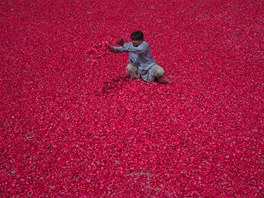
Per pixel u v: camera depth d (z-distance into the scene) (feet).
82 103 23.38
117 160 19.33
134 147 19.85
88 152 19.70
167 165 18.83
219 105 22.86
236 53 29.25
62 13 37.73
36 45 31.22
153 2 39.96
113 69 26.86
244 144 19.92
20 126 21.70
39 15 37.42
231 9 38.09
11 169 19.03
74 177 18.45
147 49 22.86
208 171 18.33
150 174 18.61
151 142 20.10
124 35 32.55
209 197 17.07
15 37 32.86
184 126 21.17
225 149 19.69
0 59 29.01
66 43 31.35
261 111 22.43
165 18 36.04
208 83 25.08
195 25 34.45
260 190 17.33
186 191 17.42
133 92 23.48
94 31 33.55
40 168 18.88
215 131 20.81
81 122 21.83
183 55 28.71
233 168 18.53
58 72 26.94
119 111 22.36
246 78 25.73
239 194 17.13
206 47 30.17
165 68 26.66
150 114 21.99
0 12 38.27
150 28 33.83
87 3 40.19
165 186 17.74
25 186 17.89
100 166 18.86
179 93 23.72
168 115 21.91
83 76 26.27
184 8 38.34
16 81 25.99
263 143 19.99
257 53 29.30
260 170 18.43
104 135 20.71
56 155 19.62
